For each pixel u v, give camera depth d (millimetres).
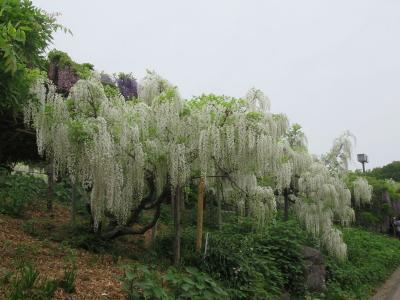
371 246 15023
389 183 24812
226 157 6836
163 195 7082
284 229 9688
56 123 6238
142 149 6512
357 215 20906
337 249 11164
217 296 5266
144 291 4598
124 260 6680
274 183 9797
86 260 6164
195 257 7227
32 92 5906
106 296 4723
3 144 7758
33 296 4078
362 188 15578
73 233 7289
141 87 7902
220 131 6641
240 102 6855
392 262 14383
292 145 12500
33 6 5523
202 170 6590
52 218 8727
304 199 11727
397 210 22391
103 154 5852
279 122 9453
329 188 11641
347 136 13203
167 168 6738
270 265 7988
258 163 6785
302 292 8281
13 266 5082
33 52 5715
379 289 11234
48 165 9164
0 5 4340
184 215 11133
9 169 10219
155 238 8219
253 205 8266
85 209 9789
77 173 6410
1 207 8266
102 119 5984
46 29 5676
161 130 6516
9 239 6336
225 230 9500
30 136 7891
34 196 9906
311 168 11938
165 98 6555
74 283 4828
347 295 9281
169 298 4715
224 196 9531
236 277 6738
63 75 8930
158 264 6914
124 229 7227
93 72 6941
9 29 3279
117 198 6328
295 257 8797
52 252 6156
